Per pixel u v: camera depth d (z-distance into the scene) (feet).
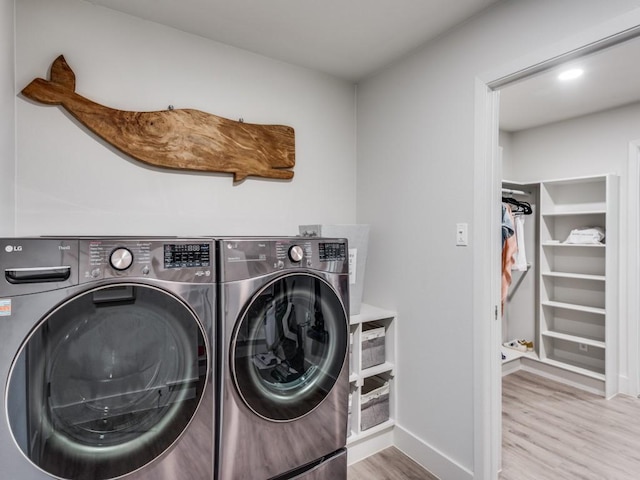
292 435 5.03
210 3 5.72
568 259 11.61
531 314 12.36
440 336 6.59
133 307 3.86
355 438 6.89
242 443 4.58
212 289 4.36
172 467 4.08
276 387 4.90
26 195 5.28
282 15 6.03
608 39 4.45
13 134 5.10
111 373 3.77
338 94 8.51
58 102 5.42
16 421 3.31
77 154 5.65
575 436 7.97
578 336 11.23
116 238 3.87
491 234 6.00
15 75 5.16
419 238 7.06
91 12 5.73
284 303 4.95
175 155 6.37
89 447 3.64
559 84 8.68
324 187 8.31
